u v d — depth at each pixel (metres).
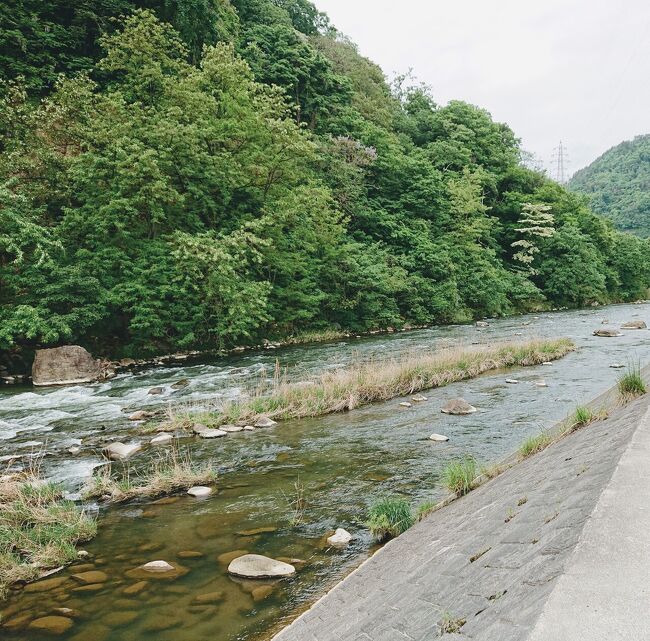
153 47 23.30
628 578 1.74
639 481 2.70
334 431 8.56
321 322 26.61
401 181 39.22
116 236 19.03
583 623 1.51
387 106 50.78
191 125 20.75
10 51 24.25
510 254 49.94
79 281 16.64
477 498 4.54
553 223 49.56
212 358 19.05
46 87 24.20
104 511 5.46
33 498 5.58
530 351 15.54
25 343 16.88
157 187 18.30
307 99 38.50
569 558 1.94
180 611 3.51
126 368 17.31
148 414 10.20
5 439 8.67
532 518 2.93
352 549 4.43
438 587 2.60
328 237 26.94
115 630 3.30
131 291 18.17
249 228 22.72
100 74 25.97
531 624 1.55
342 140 35.16
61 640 3.22
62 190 19.34
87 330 18.36
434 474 6.23
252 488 6.02
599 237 55.59
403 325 30.06
